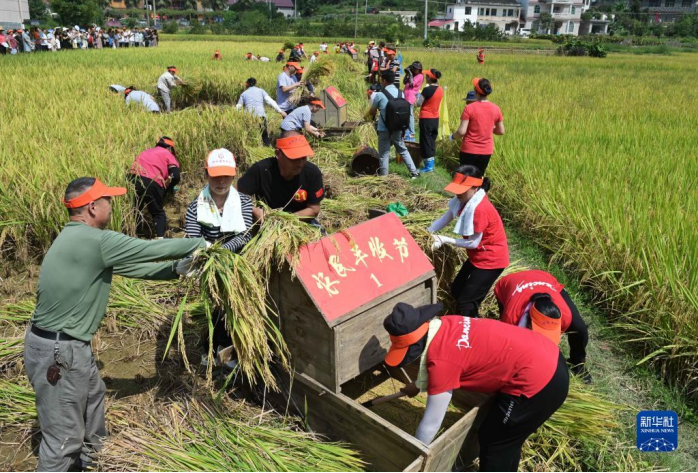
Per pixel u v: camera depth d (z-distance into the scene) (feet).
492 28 242.58
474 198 13.83
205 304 10.89
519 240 23.07
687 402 13.64
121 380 13.70
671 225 18.84
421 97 29.86
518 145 31.65
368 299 11.65
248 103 34.96
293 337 11.91
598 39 245.45
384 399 11.85
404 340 9.70
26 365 9.89
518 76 81.51
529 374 9.55
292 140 12.96
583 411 11.71
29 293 17.97
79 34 119.75
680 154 30.42
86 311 9.88
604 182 24.14
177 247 10.58
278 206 14.20
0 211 19.79
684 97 60.44
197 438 11.25
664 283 15.67
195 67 63.87
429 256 15.12
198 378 13.10
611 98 57.82
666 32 317.63
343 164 31.73
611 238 18.63
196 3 415.03
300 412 12.12
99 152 24.21
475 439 11.07
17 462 11.25
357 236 12.46
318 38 216.33
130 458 10.63
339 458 10.63
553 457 11.33
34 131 28.73
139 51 100.63
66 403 9.86
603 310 17.74
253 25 261.85
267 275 11.50
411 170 29.89
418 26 311.68
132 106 36.94
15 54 85.76
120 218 20.43
